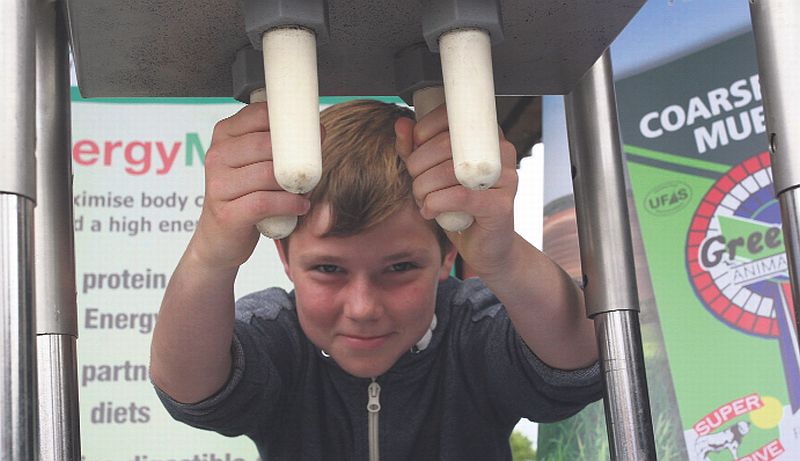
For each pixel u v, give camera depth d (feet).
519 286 2.57
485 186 1.57
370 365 3.20
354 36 1.89
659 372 5.37
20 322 1.49
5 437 1.45
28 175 1.54
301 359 3.56
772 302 5.31
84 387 5.66
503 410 3.47
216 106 6.04
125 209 5.89
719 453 5.23
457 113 1.59
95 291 5.78
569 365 2.94
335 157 3.14
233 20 1.80
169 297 2.58
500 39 1.67
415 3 1.77
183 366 2.76
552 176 5.77
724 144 5.51
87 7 1.73
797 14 1.66
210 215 2.02
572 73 2.13
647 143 5.62
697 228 5.49
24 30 1.55
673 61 5.65
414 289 3.17
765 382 5.25
